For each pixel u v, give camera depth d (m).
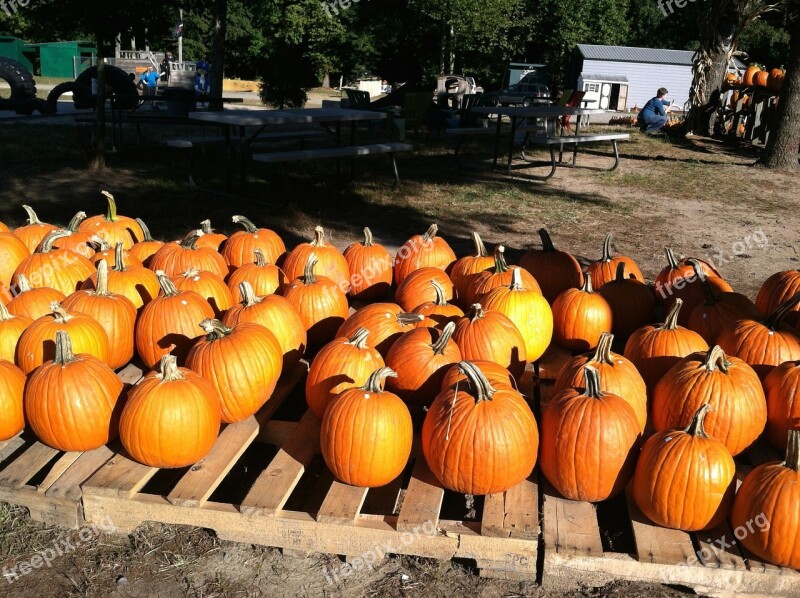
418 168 13.97
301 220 9.26
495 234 9.10
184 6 13.72
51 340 3.89
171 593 3.12
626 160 15.90
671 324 4.20
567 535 3.14
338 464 3.33
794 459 2.99
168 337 4.26
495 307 4.47
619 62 32.22
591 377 3.31
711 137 21.22
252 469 4.00
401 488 3.70
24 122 19.48
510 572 3.18
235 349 3.79
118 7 11.52
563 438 3.26
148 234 5.81
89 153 12.11
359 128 21.03
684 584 3.05
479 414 3.24
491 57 40.25
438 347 3.92
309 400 3.88
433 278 5.01
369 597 3.11
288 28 34.84
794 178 13.86
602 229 9.50
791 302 4.12
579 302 4.78
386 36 37.25
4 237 5.39
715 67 21.31
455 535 3.15
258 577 3.21
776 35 38.44
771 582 2.97
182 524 3.44
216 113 10.32
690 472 3.03
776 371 3.80
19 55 43.84
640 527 3.19
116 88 21.00
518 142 18.06
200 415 3.44
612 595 3.09
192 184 11.12
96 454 3.64
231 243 5.70
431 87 36.12
